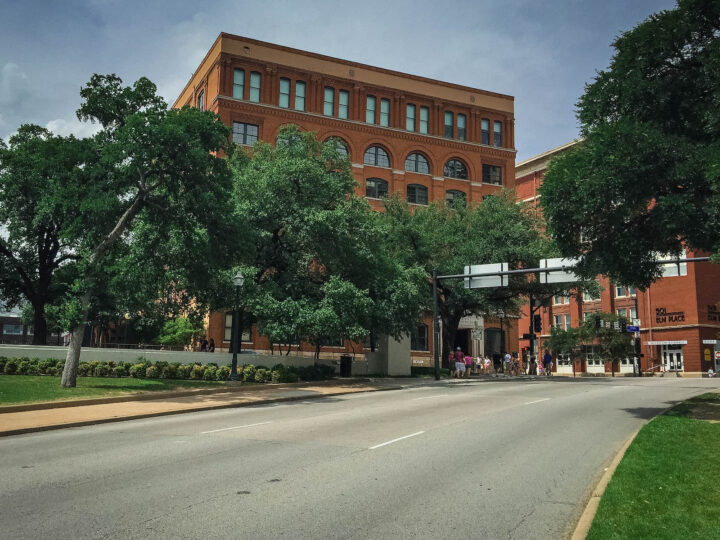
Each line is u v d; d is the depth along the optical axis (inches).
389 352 1385.3
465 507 262.8
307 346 1756.9
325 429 505.0
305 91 1862.7
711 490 274.1
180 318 1576.0
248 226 967.0
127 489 287.7
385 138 1952.5
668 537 206.7
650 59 609.0
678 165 526.3
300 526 231.6
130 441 442.3
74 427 538.3
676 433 443.5
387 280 1205.1
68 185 800.9
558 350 2161.7
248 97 1775.3
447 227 1478.8
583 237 650.2
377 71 1982.0
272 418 592.7
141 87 856.9
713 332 2073.1
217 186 858.1
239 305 1012.5
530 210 1485.0
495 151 2134.6
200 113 836.6
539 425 534.0
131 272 1019.9
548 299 1622.8
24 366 998.4
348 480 310.7
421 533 226.4
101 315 1579.7
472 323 2016.5
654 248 644.7
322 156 1205.7
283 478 313.7
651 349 2193.7
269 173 1107.9
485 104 2149.4
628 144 550.3
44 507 254.8
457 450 403.9
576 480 319.9
